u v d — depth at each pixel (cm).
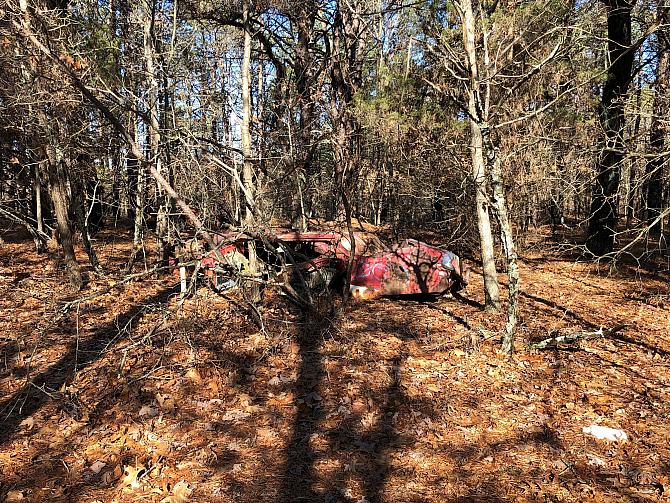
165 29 1032
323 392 533
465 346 677
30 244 1428
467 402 517
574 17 862
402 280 902
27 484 363
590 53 1150
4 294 868
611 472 392
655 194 1576
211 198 796
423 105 1135
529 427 465
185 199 785
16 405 483
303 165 835
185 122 805
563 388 552
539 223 1973
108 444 419
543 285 1137
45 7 738
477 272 1295
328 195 1141
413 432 452
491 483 377
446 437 446
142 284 974
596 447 430
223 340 677
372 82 1237
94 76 766
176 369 580
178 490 356
